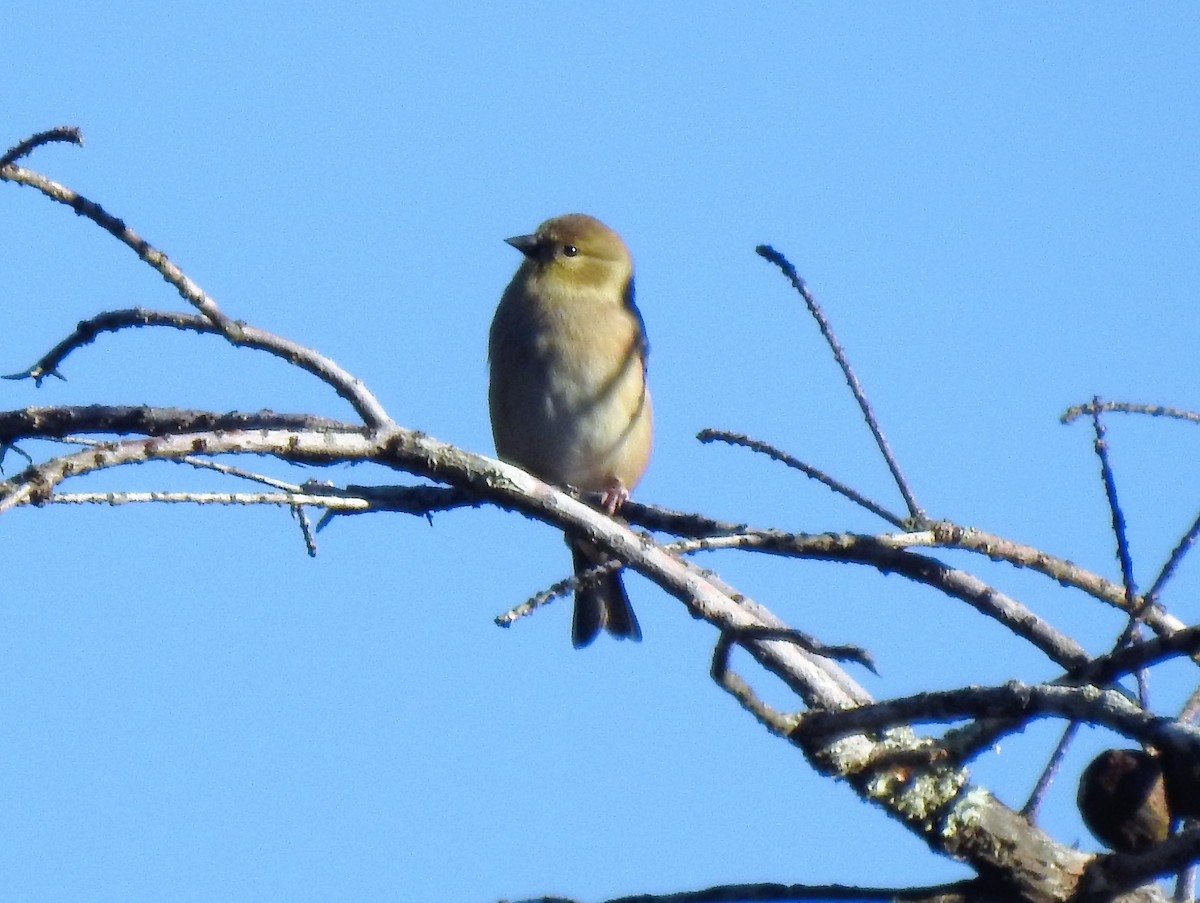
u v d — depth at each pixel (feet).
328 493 31.35
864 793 25.96
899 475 29.71
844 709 24.56
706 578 29.55
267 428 32.81
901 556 29.63
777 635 22.99
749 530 30.58
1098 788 25.82
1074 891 25.90
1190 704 27.94
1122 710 22.74
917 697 23.93
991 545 29.40
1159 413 27.86
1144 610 26.58
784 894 25.45
